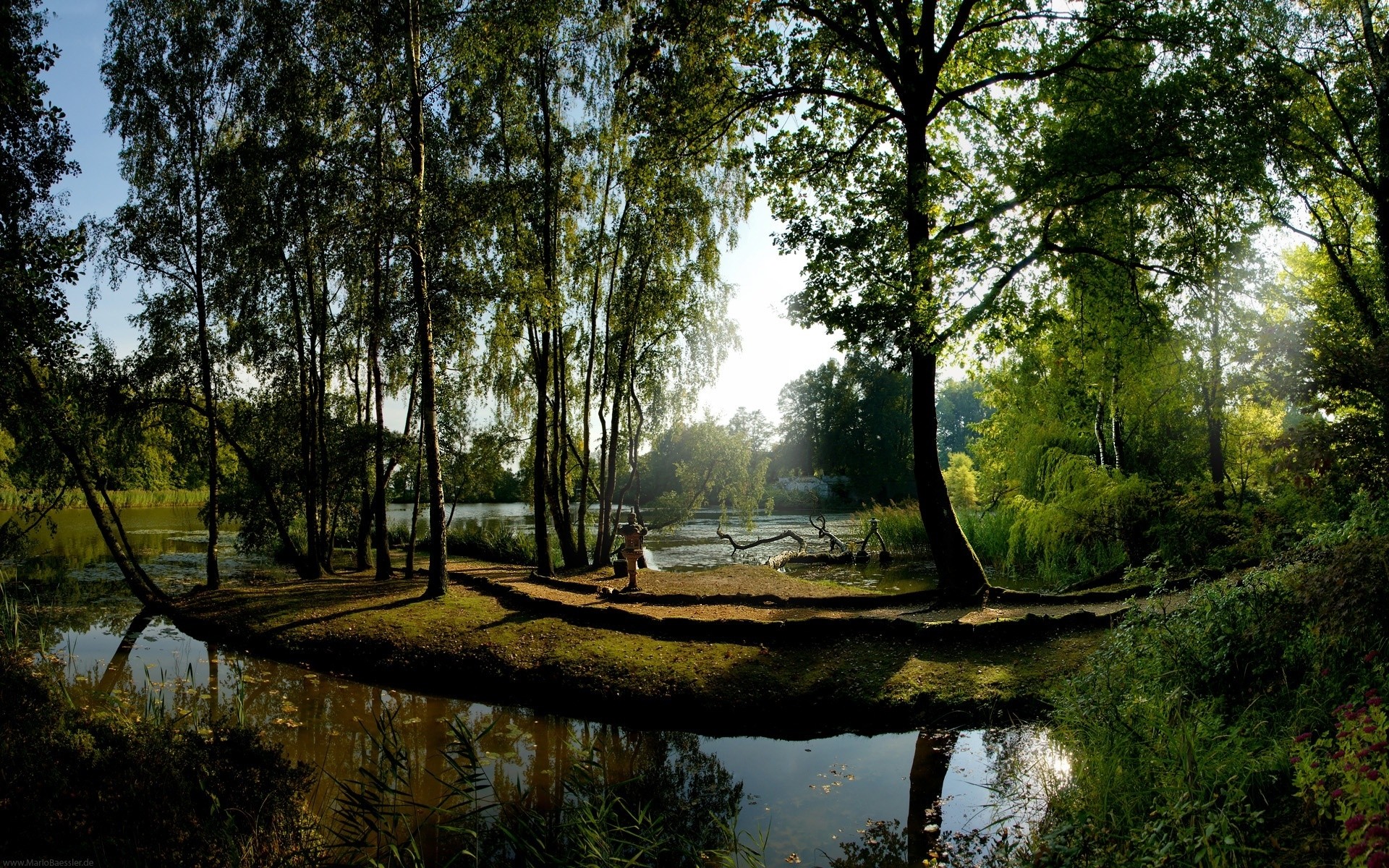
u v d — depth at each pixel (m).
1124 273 13.19
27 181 10.30
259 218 15.52
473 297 13.45
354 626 11.54
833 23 11.59
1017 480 20.33
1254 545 11.62
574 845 5.21
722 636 9.99
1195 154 10.75
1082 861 4.02
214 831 4.56
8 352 10.42
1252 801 4.22
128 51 15.26
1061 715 6.24
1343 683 5.02
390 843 5.35
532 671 9.29
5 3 9.65
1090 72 12.01
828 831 5.56
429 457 13.74
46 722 5.20
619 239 16.88
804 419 59.66
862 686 8.18
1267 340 9.24
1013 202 11.41
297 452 18.23
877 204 11.76
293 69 14.52
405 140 13.98
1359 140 15.05
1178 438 20.20
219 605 13.87
